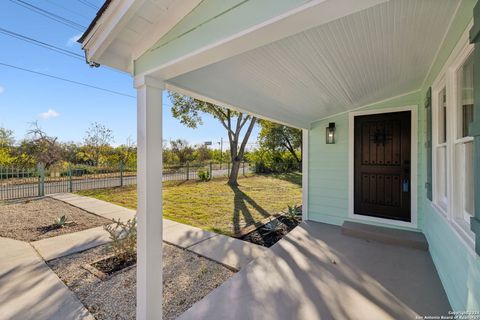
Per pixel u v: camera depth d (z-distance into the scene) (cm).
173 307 209
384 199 399
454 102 199
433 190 272
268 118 362
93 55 165
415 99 370
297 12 108
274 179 1270
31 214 543
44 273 265
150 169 171
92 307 206
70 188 893
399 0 139
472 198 184
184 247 339
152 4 143
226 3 132
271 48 182
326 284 236
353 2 101
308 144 482
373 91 333
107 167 1286
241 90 267
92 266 283
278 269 267
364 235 364
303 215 483
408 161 379
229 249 332
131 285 242
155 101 177
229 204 663
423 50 214
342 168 443
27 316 193
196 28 144
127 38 168
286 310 197
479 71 121
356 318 187
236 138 1104
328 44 184
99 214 540
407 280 242
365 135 418
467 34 151
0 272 267
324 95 315
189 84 215
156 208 174
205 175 1248
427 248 314
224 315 191
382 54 213
